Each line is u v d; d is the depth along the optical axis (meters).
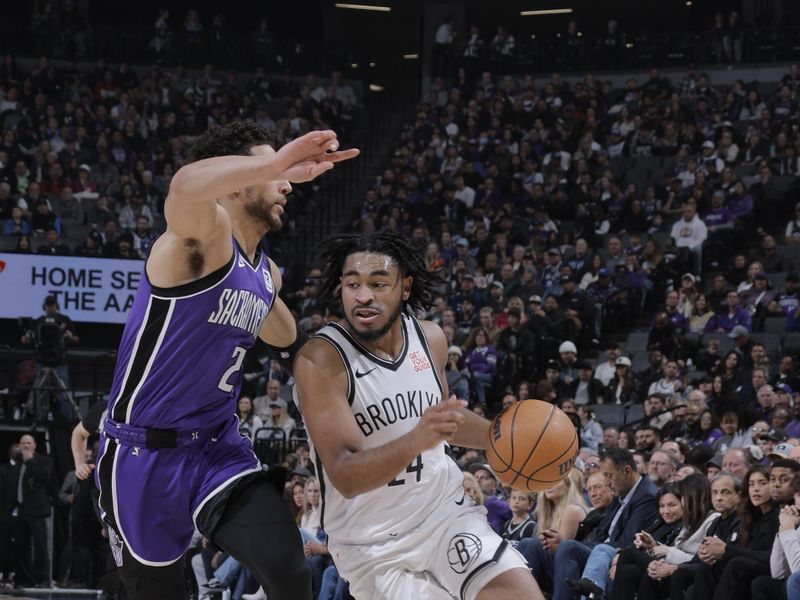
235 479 3.89
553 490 8.34
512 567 3.86
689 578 7.15
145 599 4.04
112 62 24.25
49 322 14.94
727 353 13.33
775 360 13.46
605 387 13.96
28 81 21.84
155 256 3.76
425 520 4.00
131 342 3.83
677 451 9.34
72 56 23.89
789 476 6.88
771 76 22.05
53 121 20.67
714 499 7.47
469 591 3.88
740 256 15.85
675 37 23.39
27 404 14.80
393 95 26.80
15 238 17.89
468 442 4.23
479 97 22.53
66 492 12.82
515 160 20.14
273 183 3.89
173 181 3.45
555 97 21.97
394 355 4.07
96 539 12.71
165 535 3.91
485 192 19.64
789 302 14.63
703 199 17.38
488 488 9.34
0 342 17.47
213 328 3.79
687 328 14.93
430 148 21.64
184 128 21.80
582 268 16.62
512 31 29.05
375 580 4.04
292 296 17.20
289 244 20.20
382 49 30.66
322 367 3.92
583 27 28.72
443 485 4.05
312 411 3.88
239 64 24.95
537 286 16.34
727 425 10.95
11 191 19.25
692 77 21.17
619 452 8.22
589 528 8.24
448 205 19.66
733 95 20.12
